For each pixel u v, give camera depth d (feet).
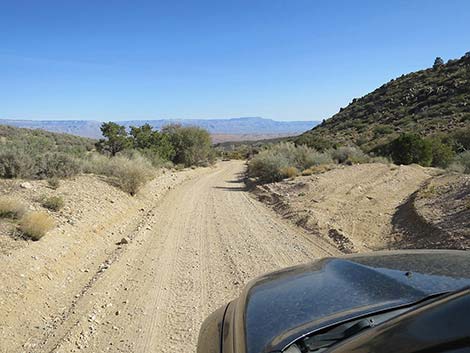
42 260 26.91
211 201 63.82
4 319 19.51
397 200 51.93
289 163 95.81
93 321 20.42
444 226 31.91
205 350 10.50
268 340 8.52
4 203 32.60
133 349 17.71
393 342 5.58
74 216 38.60
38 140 80.12
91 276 27.81
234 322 10.23
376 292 9.37
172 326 19.77
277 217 48.83
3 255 25.22
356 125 250.57
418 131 186.09
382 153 125.70
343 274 10.80
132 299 23.34
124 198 56.75
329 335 8.17
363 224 40.55
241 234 39.37
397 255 11.94
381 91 304.50
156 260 31.07
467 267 9.97
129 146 121.60
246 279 25.88
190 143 163.53
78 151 87.15
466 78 239.71
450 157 109.70
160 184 82.84
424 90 252.62
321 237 36.83
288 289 10.63
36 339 18.67
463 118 182.29
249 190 80.33
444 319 5.31
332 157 112.78
